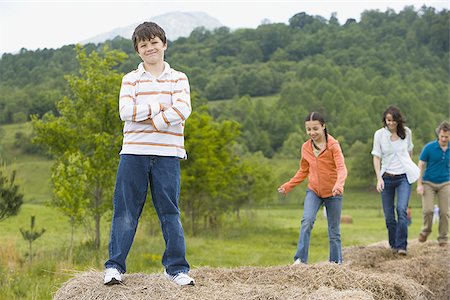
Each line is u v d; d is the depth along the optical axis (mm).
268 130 92250
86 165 13250
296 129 91750
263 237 25500
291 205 68438
